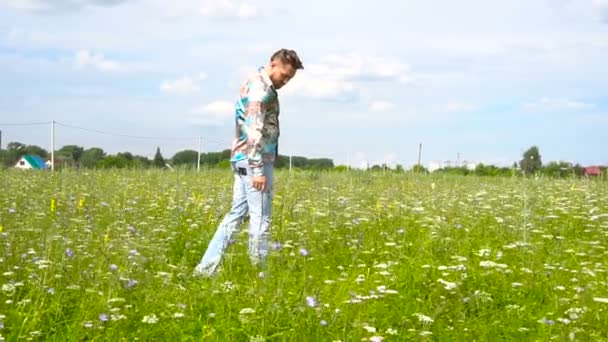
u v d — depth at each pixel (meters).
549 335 5.09
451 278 6.45
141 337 4.80
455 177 19.33
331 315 5.10
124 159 24.69
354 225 9.24
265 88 6.74
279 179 16.45
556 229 9.45
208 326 4.96
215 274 6.40
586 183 16.20
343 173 19.42
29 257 6.51
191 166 20.84
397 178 18.06
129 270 5.95
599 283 6.29
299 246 7.58
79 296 5.45
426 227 9.35
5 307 5.16
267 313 5.04
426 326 5.08
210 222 9.28
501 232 9.08
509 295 6.13
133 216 9.67
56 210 9.95
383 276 6.52
